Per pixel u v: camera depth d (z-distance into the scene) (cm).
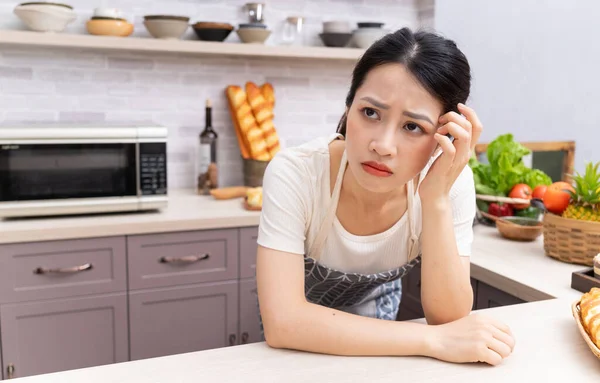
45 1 234
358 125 94
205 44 252
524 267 162
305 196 113
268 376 87
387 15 316
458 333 95
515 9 319
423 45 93
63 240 208
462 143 101
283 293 104
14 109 255
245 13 288
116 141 224
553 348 98
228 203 257
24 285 205
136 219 222
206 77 285
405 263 126
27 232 202
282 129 304
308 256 123
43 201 216
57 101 261
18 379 84
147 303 223
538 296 142
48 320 210
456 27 308
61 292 210
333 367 91
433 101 94
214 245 231
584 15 336
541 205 176
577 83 341
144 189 230
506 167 214
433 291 110
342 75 313
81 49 261
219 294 234
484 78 317
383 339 95
